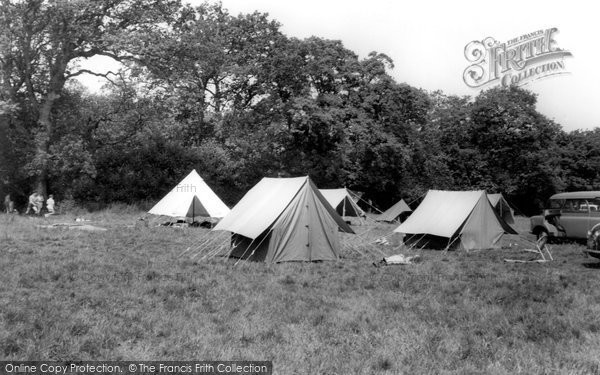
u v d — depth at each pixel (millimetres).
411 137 49750
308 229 15781
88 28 31391
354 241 21422
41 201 32031
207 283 11102
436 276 12875
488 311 8875
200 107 40562
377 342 7020
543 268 14523
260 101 43531
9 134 33656
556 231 21406
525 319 8336
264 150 43125
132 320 7816
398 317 8422
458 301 9812
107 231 21891
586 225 20078
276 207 15680
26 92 34312
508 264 15312
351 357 6344
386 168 50031
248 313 8523
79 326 7230
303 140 44875
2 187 34969
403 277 12602
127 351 6336
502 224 19859
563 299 10031
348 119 44500
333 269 13969
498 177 57312
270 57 42656
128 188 38500
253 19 43750
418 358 6379
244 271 13156
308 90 42312
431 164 55031
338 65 44938
